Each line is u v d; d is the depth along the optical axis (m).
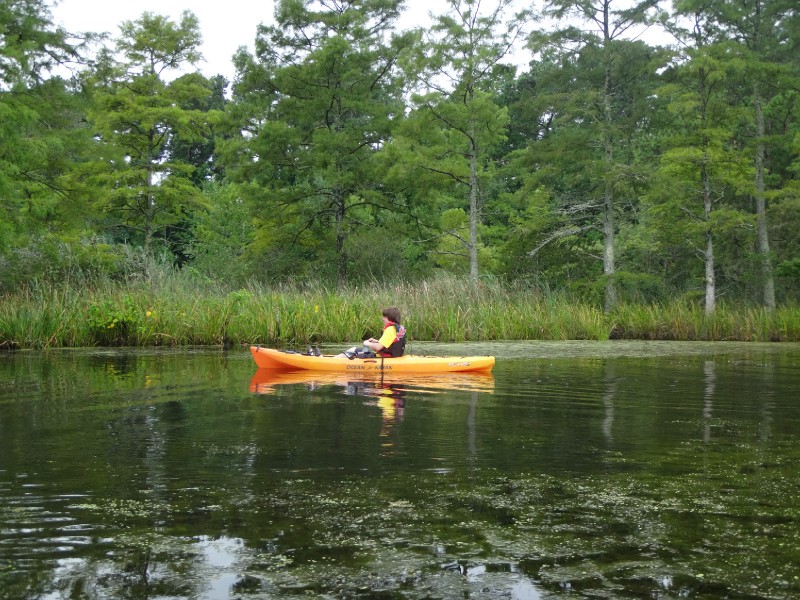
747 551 3.32
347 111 31.61
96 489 4.27
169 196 27.17
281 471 4.72
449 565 3.16
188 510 3.87
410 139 26.86
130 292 17.14
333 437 5.86
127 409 7.25
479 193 31.66
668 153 23.44
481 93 28.16
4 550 3.30
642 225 31.53
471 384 9.55
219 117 27.73
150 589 2.91
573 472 4.73
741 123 28.39
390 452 5.30
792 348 16.80
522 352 14.78
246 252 31.41
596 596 2.87
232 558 3.22
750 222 25.72
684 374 10.88
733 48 23.72
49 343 15.17
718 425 6.50
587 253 29.58
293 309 17.27
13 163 18.00
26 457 5.09
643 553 3.30
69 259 19.98
